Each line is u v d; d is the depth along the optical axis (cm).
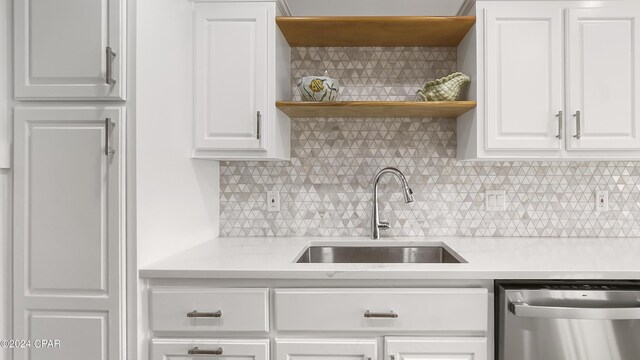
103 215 128
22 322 129
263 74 167
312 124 202
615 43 162
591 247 171
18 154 128
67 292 129
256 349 132
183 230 165
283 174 203
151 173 138
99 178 128
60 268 128
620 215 195
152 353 133
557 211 197
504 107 164
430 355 131
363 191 202
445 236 200
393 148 200
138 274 130
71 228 128
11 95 129
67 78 128
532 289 129
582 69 163
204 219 187
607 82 163
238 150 170
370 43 195
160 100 144
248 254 158
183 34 162
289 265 138
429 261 188
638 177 195
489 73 165
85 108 128
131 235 129
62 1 127
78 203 128
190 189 171
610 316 122
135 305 130
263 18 167
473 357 130
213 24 169
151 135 137
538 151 166
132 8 128
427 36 185
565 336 127
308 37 187
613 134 163
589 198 196
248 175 203
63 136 128
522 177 197
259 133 167
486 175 198
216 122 168
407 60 200
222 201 203
